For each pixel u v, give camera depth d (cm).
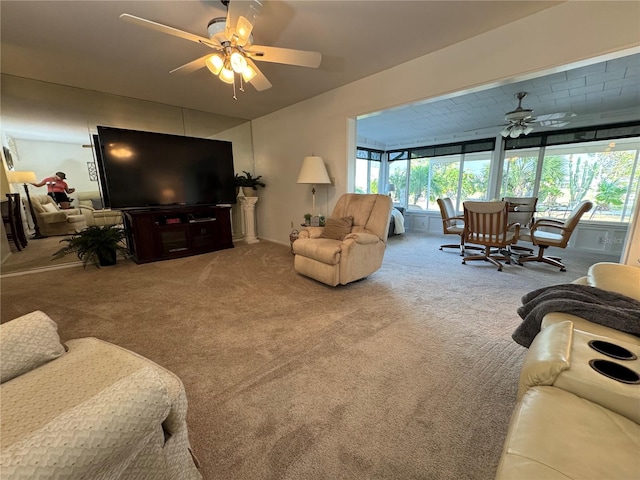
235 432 117
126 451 57
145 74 306
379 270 342
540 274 325
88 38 232
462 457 106
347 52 259
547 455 61
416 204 701
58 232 395
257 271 338
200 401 134
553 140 483
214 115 474
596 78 313
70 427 49
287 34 228
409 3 190
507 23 215
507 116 373
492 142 554
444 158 640
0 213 355
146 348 178
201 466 103
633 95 363
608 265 152
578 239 470
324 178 358
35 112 331
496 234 351
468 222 373
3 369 79
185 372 155
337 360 165
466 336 191
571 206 481
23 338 84
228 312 228
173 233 401
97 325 206
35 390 76
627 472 57
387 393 139
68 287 283
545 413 73
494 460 105
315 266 285
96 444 50
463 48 240
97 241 347
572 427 68
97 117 367
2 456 42
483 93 366
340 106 352
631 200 427
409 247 476
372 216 309
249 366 160
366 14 202
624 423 69
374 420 123
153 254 379
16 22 208
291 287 284
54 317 218
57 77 316
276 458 106
